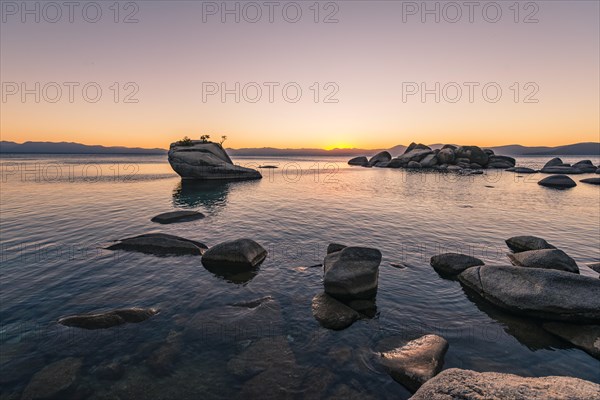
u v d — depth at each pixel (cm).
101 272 1198
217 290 1073
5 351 711
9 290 1027
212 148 5800
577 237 1770
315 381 643
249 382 638
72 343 750
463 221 2180
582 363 713
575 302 858
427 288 1110
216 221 2139
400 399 600
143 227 1894
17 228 1812
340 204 2909
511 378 462
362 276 1038
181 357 711
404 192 3831
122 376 645
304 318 899
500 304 961
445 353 741
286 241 1689
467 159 8600
